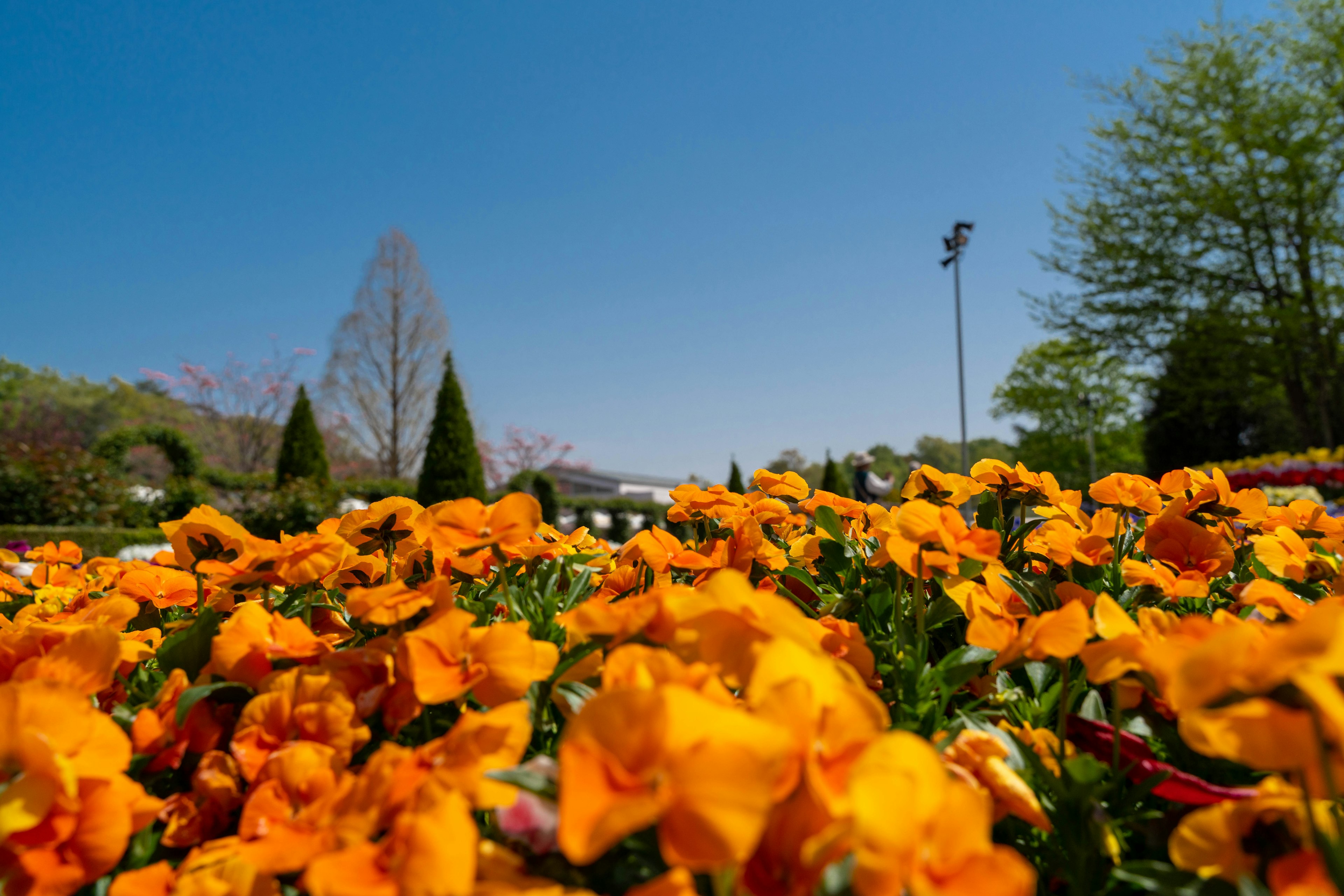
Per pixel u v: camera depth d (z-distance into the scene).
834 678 0.64
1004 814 0.77
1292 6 20.28
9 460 13.75
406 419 36.78
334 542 1.11
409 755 0.74
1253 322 20.28
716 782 0.52
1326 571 1.20
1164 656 0.71
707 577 1.35
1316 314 19.48
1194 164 20.62
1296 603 0.95
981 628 0.90
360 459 38.75
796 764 0.58
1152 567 1.30
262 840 0.72
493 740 0.73
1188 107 20.81
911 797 0.53
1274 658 0.56
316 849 0.68
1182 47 20.94
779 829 0.60
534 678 0.82
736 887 0.58
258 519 13.07
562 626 1.03
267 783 0.77
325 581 1.28
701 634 0.77
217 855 0.71
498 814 0.73
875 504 1.58
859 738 0.61
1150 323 21.23
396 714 0.86
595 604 0.98
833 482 22.08
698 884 0.66
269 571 1.10
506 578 1.32
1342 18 19.44
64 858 0.68
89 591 1.60
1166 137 21.12
